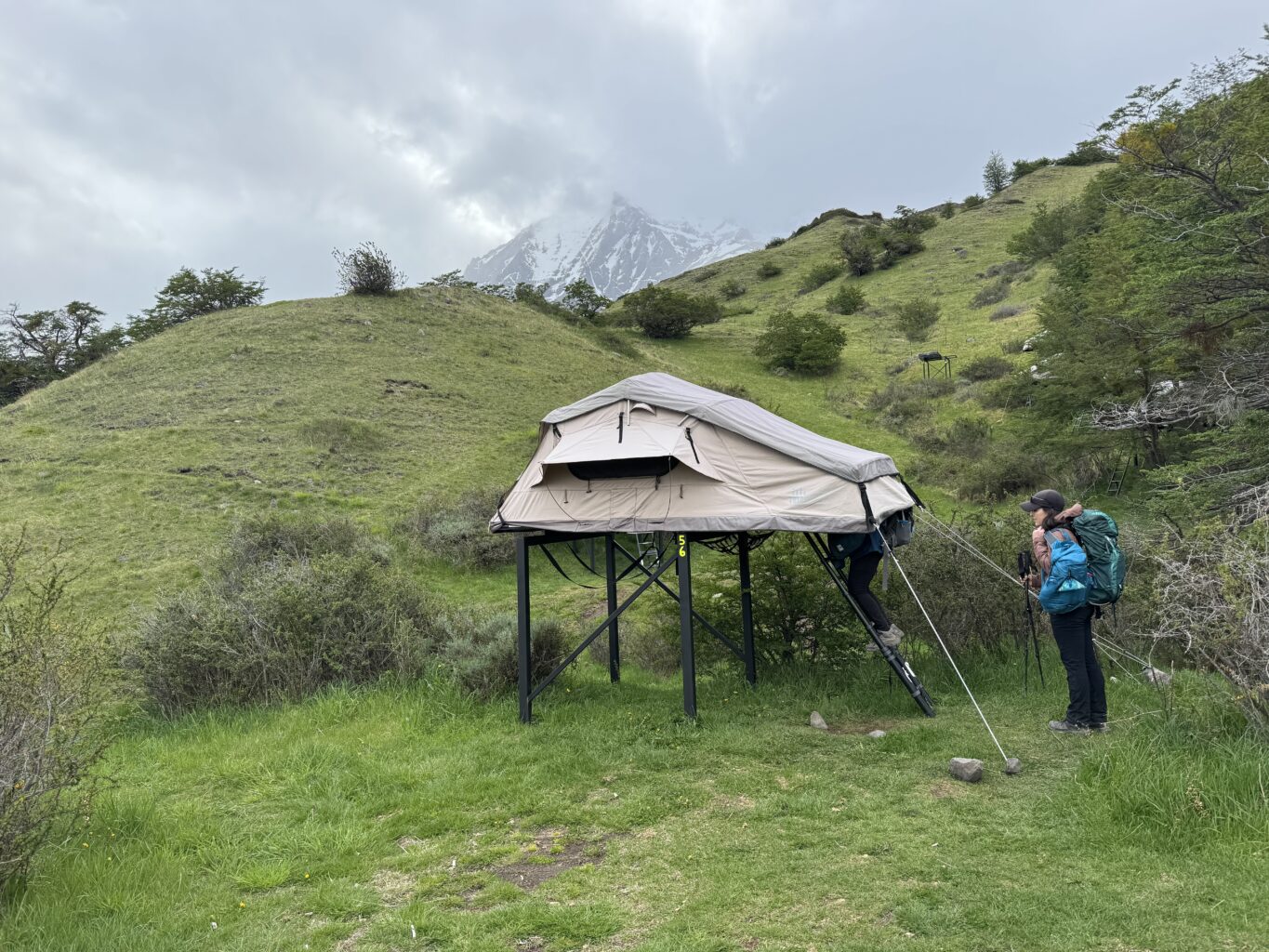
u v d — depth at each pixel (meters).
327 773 6.26
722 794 5.42
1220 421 14.09
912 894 3.88
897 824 4.73
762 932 3.63
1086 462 25.06
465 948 3.69
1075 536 6.14
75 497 21.59
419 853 4.81
